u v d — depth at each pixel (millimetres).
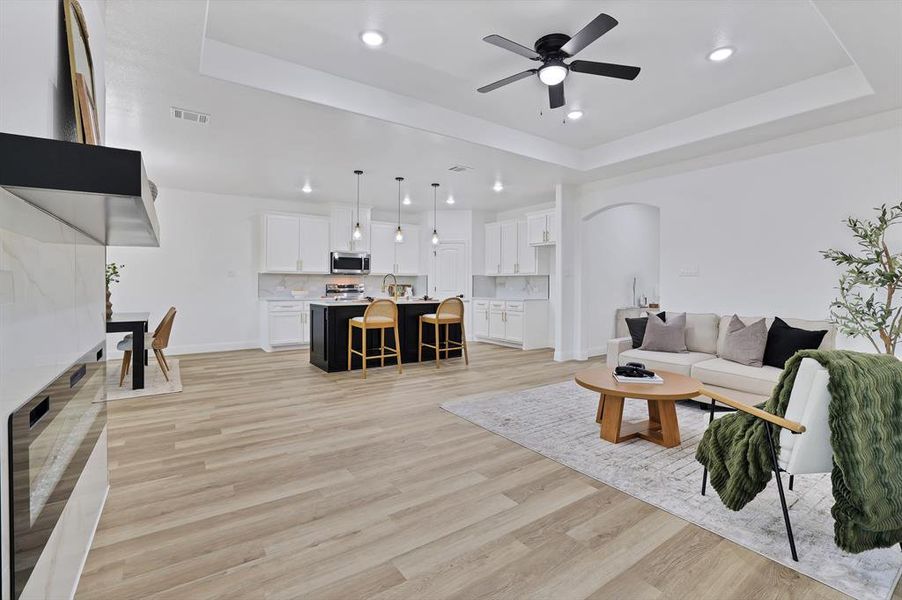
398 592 1515
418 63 3152
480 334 7965
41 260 1107
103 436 2039
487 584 1557
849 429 1599
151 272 6234
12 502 904
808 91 3432
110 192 909
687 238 4836
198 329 6598
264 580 1567
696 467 2545
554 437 3021
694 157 4688
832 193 3793
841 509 1632
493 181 5848
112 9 2166
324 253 7266
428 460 2635
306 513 2023
